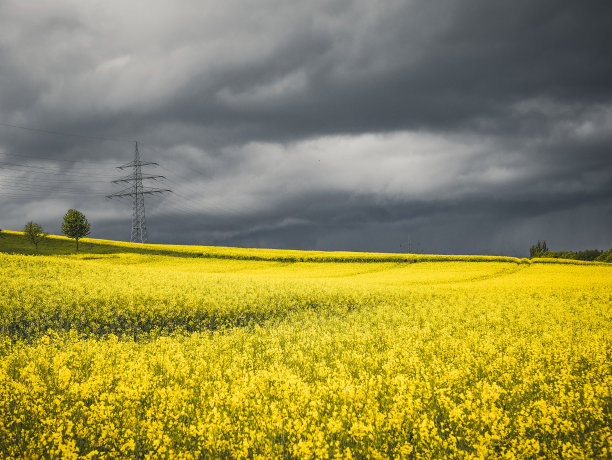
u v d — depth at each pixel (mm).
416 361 8281
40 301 17062
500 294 26531
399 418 5246
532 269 53781
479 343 11320
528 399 6520
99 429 5363
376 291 25891
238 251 72562
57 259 34781
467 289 29844
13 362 8406
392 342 11266
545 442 5246
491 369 8188
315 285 27531
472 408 5555
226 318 17609
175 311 17484
